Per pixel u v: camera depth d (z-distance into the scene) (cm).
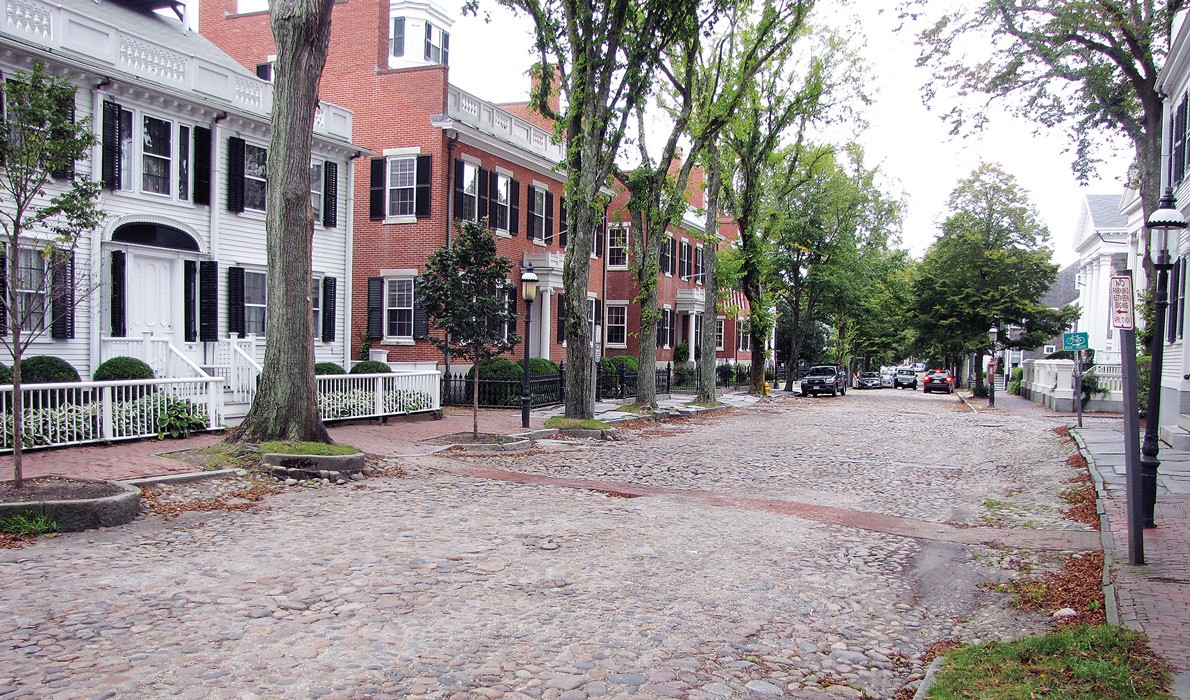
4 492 855
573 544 829
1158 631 550
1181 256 1923
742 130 3228
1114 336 4262
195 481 1078
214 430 1484
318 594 633
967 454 1825
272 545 786
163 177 1822
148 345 1672
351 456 1211
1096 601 652
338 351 2345
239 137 1995
